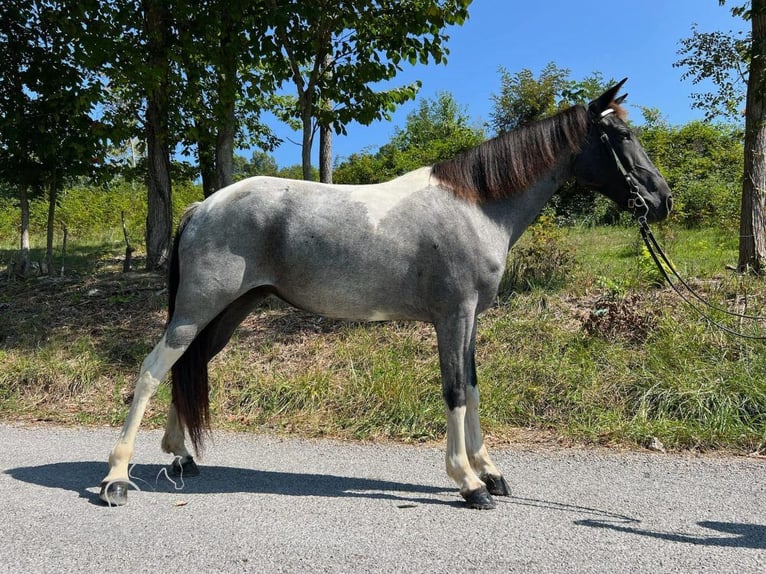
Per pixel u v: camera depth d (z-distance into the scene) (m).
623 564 2.48
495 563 2.49
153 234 9.98
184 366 3.60
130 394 5.81
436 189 3.46
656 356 5.35
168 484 3.62
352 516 3.04
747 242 7.40
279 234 3.39
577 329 6.19
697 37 7.85
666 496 3.37
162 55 7.68
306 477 3.78
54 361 6.30
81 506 3.18
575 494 3.42
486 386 5.25
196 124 9.27
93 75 8.91
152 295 8.32
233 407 5.47
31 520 2.96
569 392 5.12
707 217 13.45
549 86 15.27
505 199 3.53
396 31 7.11
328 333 6.71
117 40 7.78
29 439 4.72
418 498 3.38
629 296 6.80
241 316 3.88
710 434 4.39
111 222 18.11
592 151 3.63
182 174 11.85
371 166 22.56
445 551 2.61
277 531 2.83
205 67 8.94
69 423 5.30
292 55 7.13
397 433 4.86
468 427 3.58
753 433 4.38
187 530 2.85
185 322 3.39
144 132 9.89
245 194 3.45
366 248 3.34
